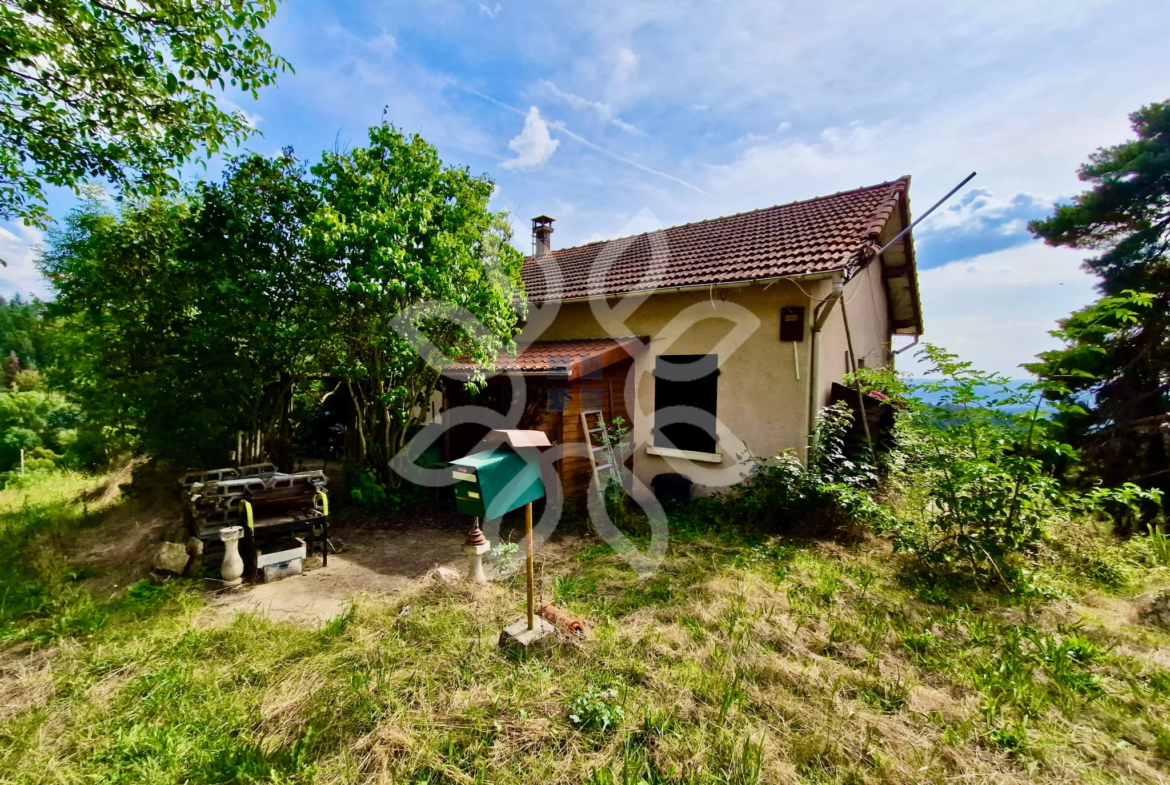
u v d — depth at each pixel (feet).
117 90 15.48
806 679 8.96
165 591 12.89
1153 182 25.72
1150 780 6.84
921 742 7.48
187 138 17.10
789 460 18.90
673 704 8.21
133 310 17.07
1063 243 29.35
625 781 6.64
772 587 13.12
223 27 15.76
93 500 25.22
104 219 18.48
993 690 8.83
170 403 16.90
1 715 7.91
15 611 11.49
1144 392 25.11
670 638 10.42
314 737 7.43
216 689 8.60
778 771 6.81
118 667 9.34
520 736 7.55
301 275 18.56
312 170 18.48
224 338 16.85
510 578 14.06
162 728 7.61
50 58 14.14
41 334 22.38
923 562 14.37
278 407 21.18
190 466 19.76
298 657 9.75
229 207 17.52
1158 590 12.20
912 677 9.16
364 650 9.89
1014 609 11.96
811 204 28.12
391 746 7.27
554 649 9.82
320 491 15.47
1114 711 8.25
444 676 9.08
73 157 16.01
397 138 18.84
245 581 13.98
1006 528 13.47
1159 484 18.95
